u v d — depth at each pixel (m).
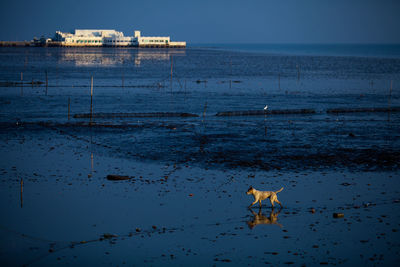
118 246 17.55
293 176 27.45
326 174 27.94
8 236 18.20
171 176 27.19
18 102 61.84
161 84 93.56
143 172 28.06
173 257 16.56
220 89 85.25
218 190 24.64
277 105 63.94
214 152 33.78
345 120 50.31
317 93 80.38
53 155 32.22
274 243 17.88
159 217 20.67
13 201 22.41
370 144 37.03
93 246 17.52
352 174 27.97
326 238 18.33
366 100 70.75
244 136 40.31
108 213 21.08
